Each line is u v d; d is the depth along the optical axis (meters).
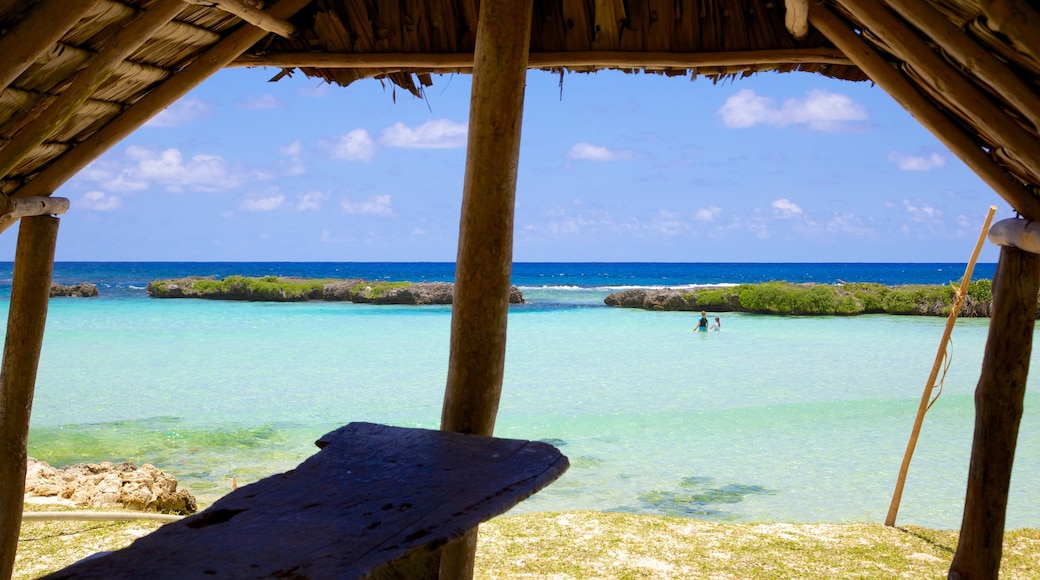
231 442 10.16
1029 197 3.31
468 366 2.96
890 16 2.89
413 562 2.66
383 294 39.81
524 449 2.29
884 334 25.62
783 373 16.97
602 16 4.03
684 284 74.19
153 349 20.22
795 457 9.81
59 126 3.07
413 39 4.17
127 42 3.04
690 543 5.57
